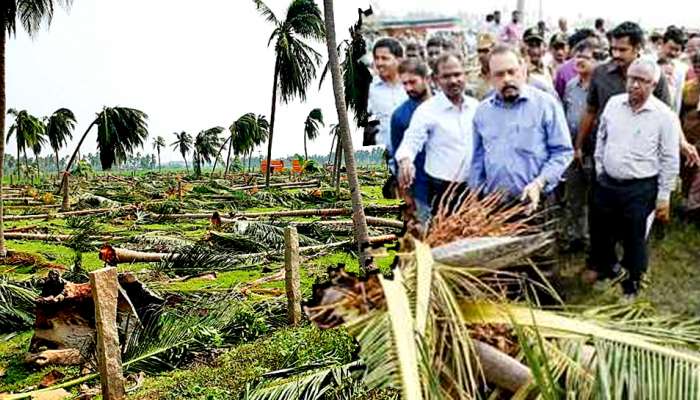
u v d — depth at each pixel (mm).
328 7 7320
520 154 2197
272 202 26906
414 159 2244
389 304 1972
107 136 30188
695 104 2199
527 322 2172
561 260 2244
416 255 2135
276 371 5539
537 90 2207
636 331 2180
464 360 2109
